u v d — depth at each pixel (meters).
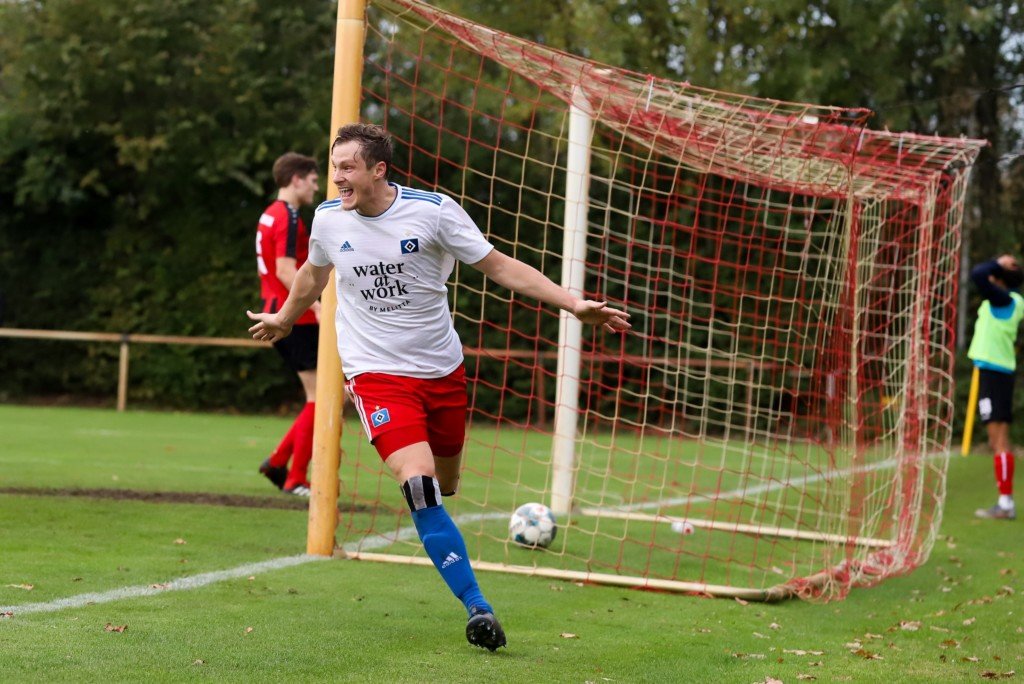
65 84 50.00
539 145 49.81
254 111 51.09
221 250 52.16
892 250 24.42
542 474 29.45
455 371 11.34
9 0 50.91
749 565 17.20
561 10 49.88
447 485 12.31
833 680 10.26
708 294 46.47
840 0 47.72
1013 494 28.94
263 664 9.59
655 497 26.31
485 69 49.91
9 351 52.69
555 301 10.48
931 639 12.32
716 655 11.02
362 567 14.76
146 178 51.53
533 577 15.10
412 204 10.70
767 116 17.11
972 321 48.25
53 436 33.66
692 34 47.34
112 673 9.05
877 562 17.25
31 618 10.79
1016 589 15.69
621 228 47.09
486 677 9.56
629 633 11.85
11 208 52.62
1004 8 49.28
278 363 52.38
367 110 51.22
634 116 18.50
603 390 47.19
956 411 45.59
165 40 50.47
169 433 37.28
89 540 15.41
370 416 10.95
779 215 45.44
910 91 50.69
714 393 46.56
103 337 48.56
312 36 52.66
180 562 14.22
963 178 19.77
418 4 15.81
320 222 11.03
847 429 20.12
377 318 11.00
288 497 21.14
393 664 9.85
